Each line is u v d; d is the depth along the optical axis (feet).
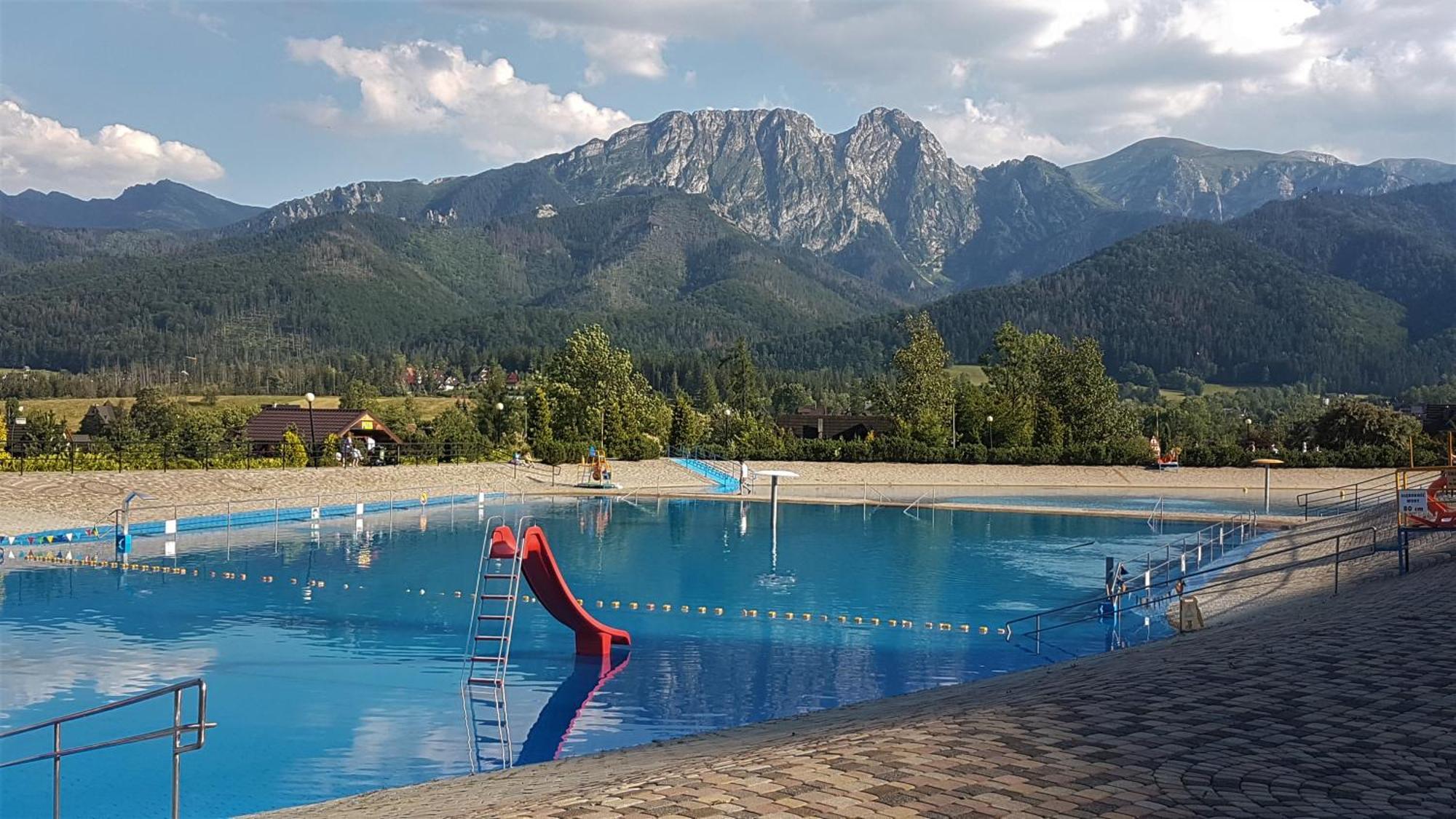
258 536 126.52
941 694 44.96
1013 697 34.88
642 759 34.65
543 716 52.65
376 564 105.29
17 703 54.08
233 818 34.09
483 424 276.62
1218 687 33.53
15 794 40.63
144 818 38.40
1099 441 291.58
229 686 57.62
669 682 59.62
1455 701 30.76
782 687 58.65
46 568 98.89
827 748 26.84
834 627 77.00
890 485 246.47
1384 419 282.77
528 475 213.46
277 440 224.33
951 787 22.30
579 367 264.11
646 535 138.41
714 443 288.51
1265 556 86.99
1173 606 79.36
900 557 117.80
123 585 90.38
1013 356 330.34
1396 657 37.76
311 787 41.91
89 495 131.23
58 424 264.72
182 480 146.20
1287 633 45.14
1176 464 254.68
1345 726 28.02
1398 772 23.54
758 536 138.31
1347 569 78.48
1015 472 254.27
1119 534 140.77
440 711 53.36
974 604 87.86
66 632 71.26
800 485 237.04
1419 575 64.95
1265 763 24.29
